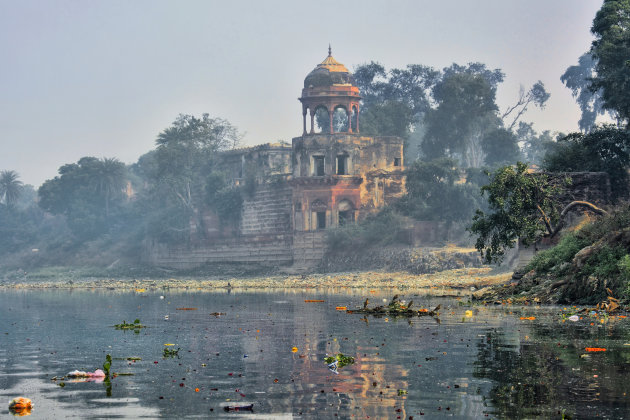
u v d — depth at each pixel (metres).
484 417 16.41
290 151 135.12
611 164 74.44
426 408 17.30
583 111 170.12
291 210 124.25
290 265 119.81
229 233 137.50
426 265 98.88
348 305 52.12
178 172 146.12
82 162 190.50
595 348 25.39
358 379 20.92
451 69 167.88
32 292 92.75
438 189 113.12
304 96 123.19
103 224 182.75
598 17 83.12
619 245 43.12
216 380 21.27
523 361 23.11
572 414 16.44
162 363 24.61
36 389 20.39
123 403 18.41
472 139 145.12
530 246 58.56
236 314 45.03
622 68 77.69
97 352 27.92
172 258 146.25
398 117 143.00
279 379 21.23
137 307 54.72
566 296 44.53
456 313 41.41
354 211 120.19
